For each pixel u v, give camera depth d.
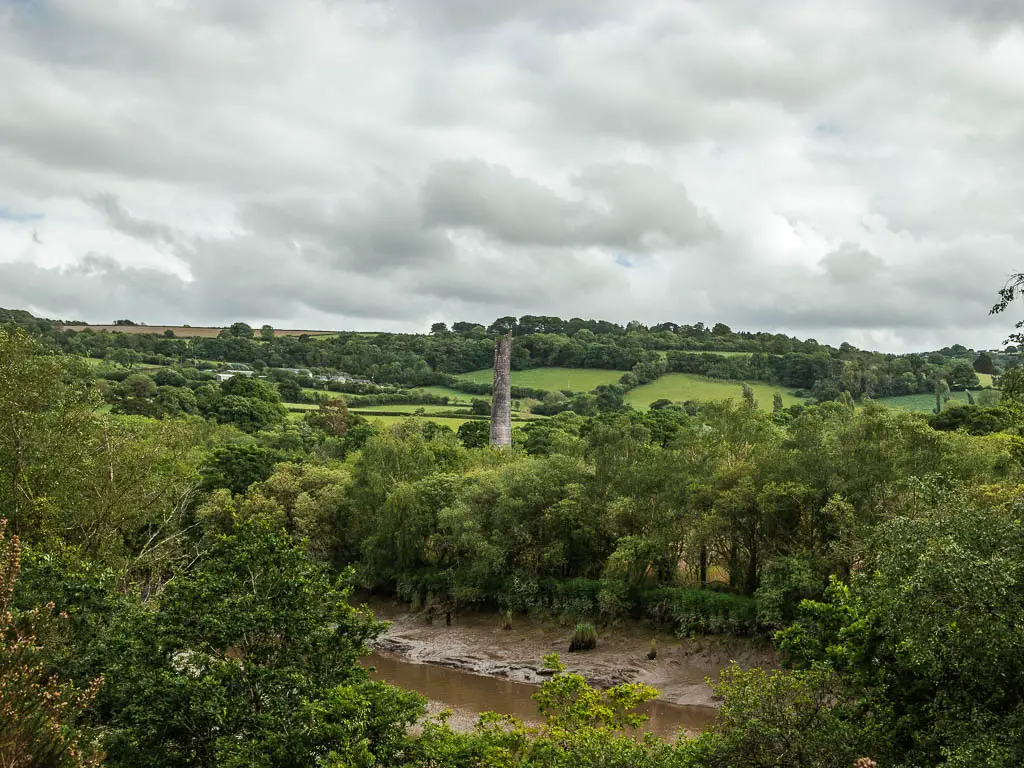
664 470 57.44
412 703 22.23
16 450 40.72
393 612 65.94
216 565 25.69
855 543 42.38
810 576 45.16
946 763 17.70
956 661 19.06
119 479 45.25
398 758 20.97
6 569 17.05
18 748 14.87
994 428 82.50
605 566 59.28
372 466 72.69
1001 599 18.27
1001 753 17.16
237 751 20.36
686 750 21.44
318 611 25.70
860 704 21.80
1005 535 19.62
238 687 22.92
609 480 60.66
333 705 20.80
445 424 141.25
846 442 49.84
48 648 22.05
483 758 21.42
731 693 22.16
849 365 165.50
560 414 135.75
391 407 166.00
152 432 63.38
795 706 21.22
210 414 132.25
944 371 164.88
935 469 44.94
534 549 60.53
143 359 199.00
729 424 68.50
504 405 102.88
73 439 43.44
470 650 55.84
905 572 20.39
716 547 55.81
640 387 182.12
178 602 24.72
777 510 48.75
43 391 43.53
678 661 49.31
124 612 27.06
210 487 79.88
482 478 65.75
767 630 47.62
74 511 42.97
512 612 60.75
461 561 63.69
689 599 51.53
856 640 22.64
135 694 22.48
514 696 46.62
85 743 18.98
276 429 122.81
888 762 20.25
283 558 25.55
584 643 52.97
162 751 22.08
